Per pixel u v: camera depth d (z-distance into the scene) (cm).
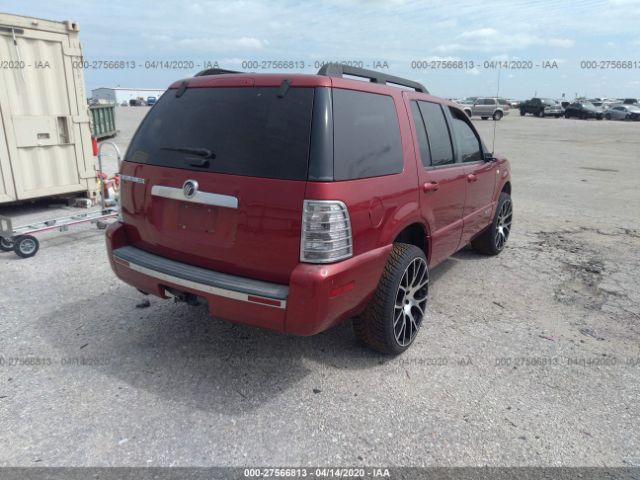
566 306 469
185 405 302
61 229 628
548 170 1441
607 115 4572
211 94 320
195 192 303
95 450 262
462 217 467
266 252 286
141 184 337
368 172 309
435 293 495
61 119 782
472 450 271
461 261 600
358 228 295
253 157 289
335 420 292
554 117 4859
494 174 551
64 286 484
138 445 267
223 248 301
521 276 549
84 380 325
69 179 807
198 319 418
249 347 374
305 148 278
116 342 376
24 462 253
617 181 1247
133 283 347
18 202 813
